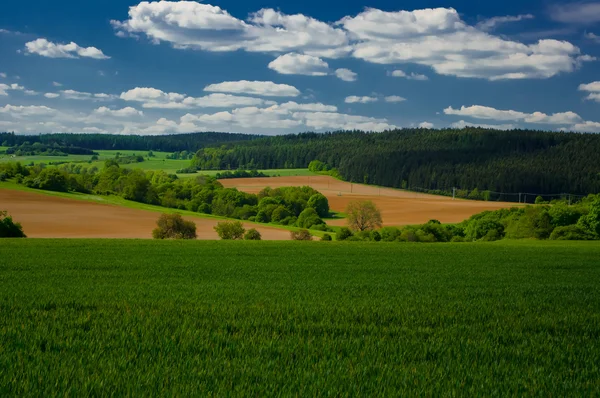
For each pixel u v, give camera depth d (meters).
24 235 63.72
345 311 13.31
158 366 7.89
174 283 20.69
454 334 10.93
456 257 37.28
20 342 9.24
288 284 20.66
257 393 6.84
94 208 93.88
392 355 8.96
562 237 66.69
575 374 8.16
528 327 11.87
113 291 17.19
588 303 16.17
